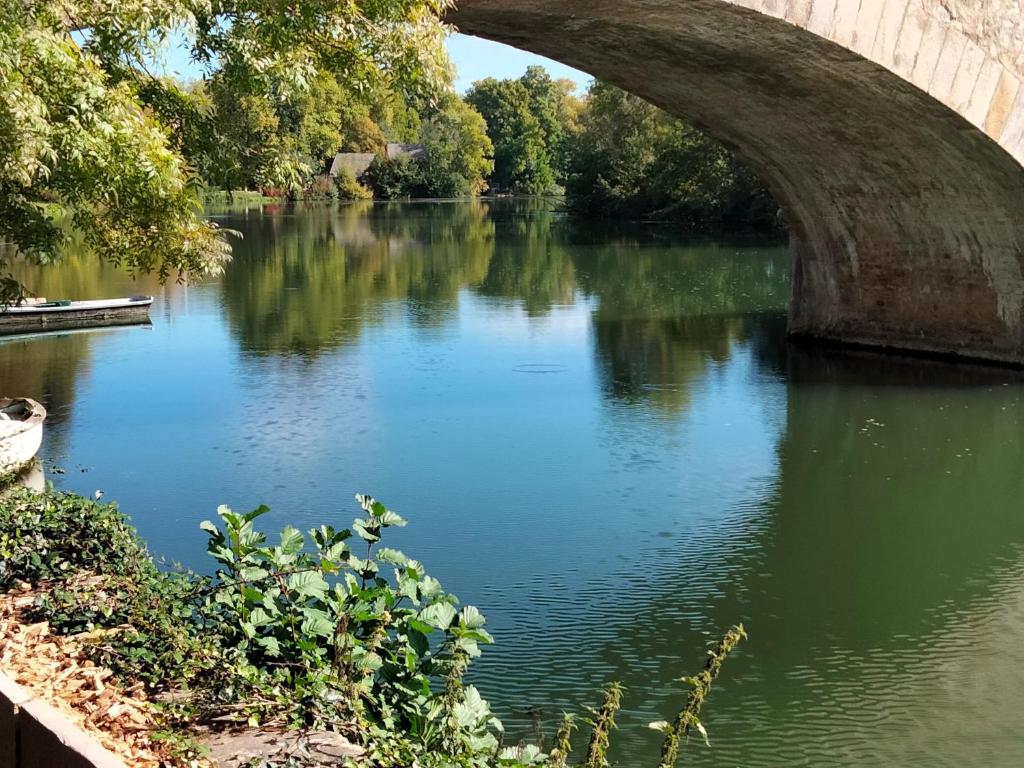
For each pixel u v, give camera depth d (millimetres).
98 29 8320
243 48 8273
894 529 11055
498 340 21297
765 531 10898
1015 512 11586
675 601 9125
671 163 57000
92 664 4484
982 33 14102
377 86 8875
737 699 7535
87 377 17812
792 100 16016
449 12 12352
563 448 13695
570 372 18312
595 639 8359
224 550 5051
